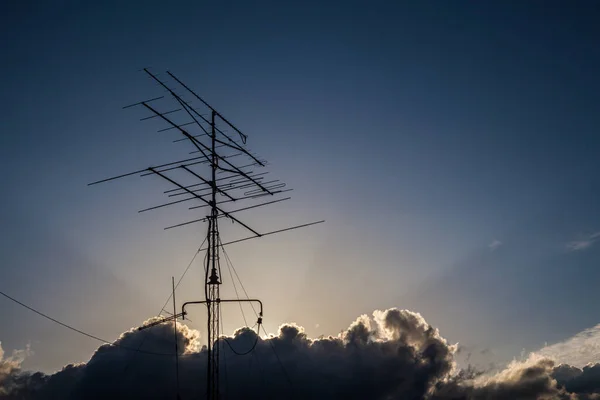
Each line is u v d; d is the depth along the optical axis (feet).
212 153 110.73
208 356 100.83
